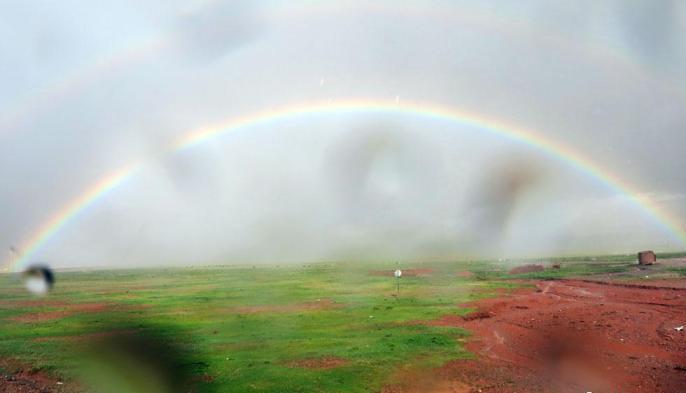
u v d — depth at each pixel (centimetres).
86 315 3506
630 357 2083
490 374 1836
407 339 2431
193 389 1681
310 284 6319
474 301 4038
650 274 6197
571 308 3538
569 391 1644
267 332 2695
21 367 2002
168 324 3017
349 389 1659
